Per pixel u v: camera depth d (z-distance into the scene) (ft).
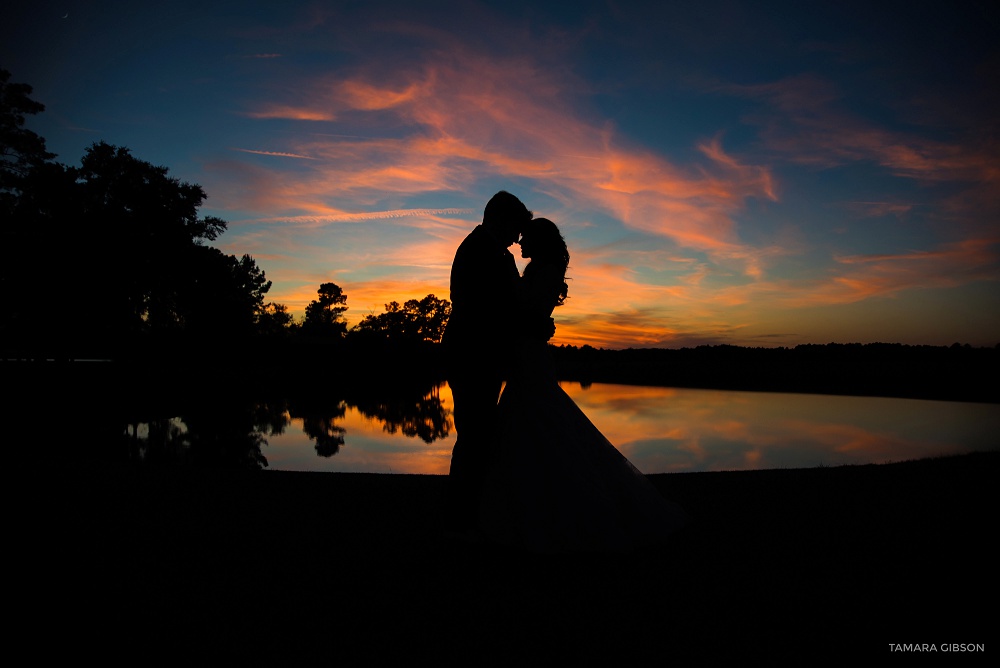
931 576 10.23
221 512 14.55
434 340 256.32
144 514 14.17
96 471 19.31
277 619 8.59
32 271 110.42
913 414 64.08
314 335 278.67
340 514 14.55
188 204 129.80
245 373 172.86
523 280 12.12
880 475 19.10
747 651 7.63
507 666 7.27
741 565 10.93
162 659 7.35
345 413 85.56
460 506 11.59
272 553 11.56
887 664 7.26
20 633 8.00
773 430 55.01
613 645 7.82
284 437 58.90
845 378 100.42
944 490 16.74
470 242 12.01
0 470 18.97
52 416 71.77
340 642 7.88
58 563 10.78
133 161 124.88
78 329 122.42
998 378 76.33
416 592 9.70
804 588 9.77
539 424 11.44
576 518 10.67
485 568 10.87
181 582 9.98
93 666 7.13
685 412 73.67
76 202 115.65
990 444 41.42
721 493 16.81
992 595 9.39
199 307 136.87
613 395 104.42
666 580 10.23
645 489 11.55
